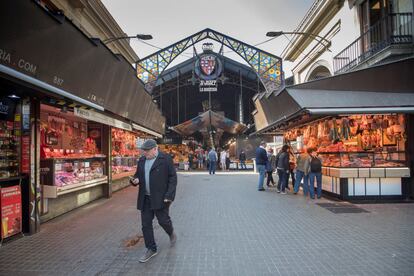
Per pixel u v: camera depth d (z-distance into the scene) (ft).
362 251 15.89
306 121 38.47
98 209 27.81
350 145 33.01
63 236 19.22
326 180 35.01
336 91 31.37
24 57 16.89
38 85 16.61
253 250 16.28
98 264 14.53
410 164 30.66
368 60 38.40
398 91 30.73
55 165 24.17
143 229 15.31
